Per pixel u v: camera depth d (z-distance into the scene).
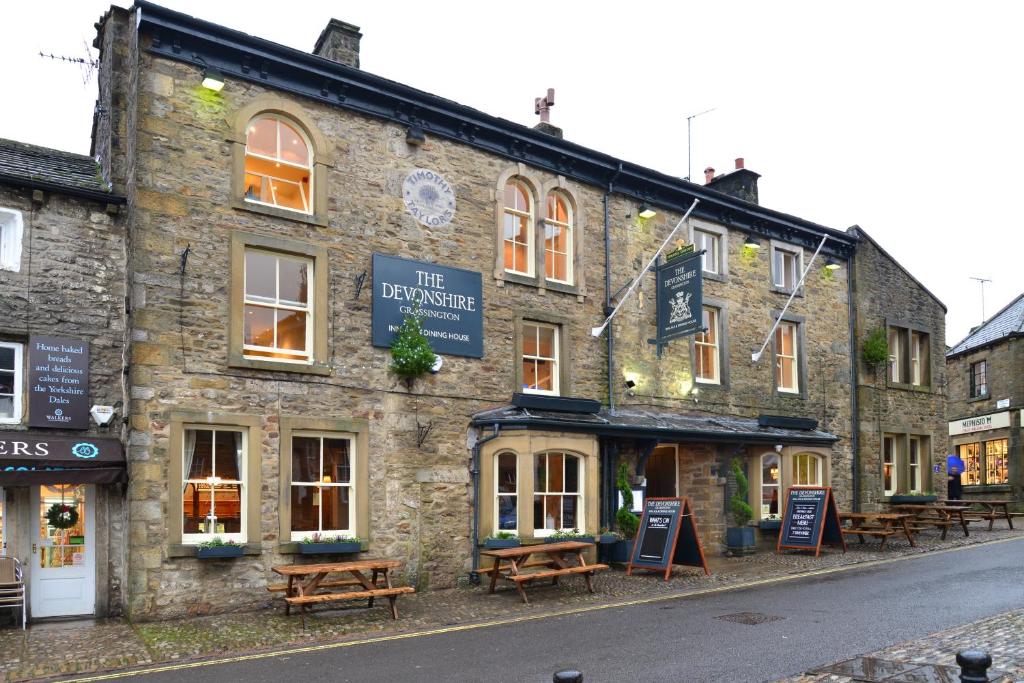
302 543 11.64
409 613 10.93
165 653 8.77
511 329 14.47
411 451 12.97
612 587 12.77
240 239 11.74
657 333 16.53
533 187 15.18
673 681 7.27
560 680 3.98
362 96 13.14
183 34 11.52
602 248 16.09
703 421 16.97
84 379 11.02
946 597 11.04
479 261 14.21
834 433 20.08
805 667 7.61
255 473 11.45
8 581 10.29
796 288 18.91
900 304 22.19
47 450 10.31
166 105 11.41
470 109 14.05
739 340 18.33
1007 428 28.23
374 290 12.87
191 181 11.49
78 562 10.86
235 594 11.15
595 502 14.45
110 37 11.96
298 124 12.61
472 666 7.98
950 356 31.48
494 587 12.55
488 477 13.59
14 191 10.87
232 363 11.45
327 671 7.91
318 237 12.50
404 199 13.43
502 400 14.18
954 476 24.52
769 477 18.33
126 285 11.37
